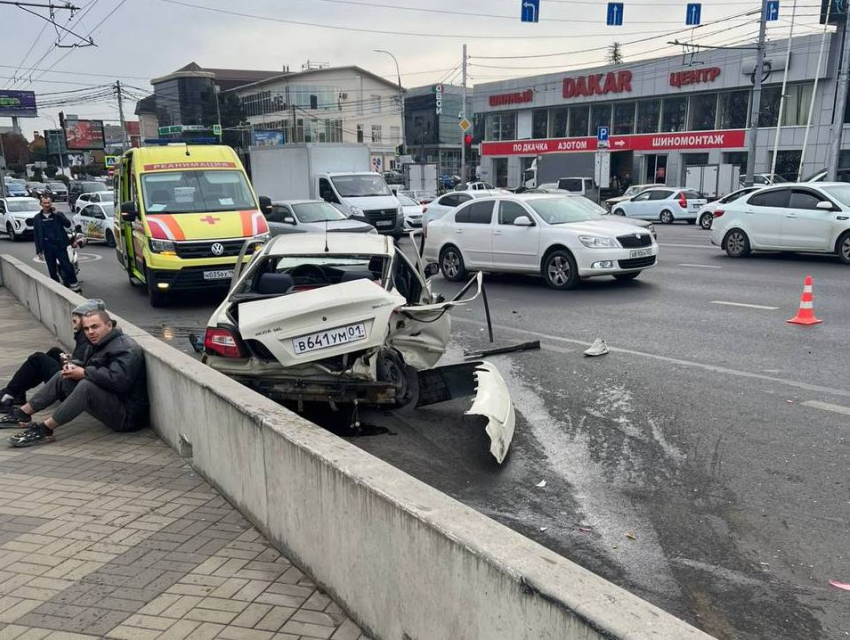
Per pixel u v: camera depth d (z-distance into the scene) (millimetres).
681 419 5906
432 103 76688
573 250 12445
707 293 11867
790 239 15242
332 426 5980
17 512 4227
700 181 36281
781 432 5516
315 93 80438
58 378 5707
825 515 4203
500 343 8836
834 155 27062
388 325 5652
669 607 3371
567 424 5934
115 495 4457
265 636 3006
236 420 4055
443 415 6234
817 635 3146
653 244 12914
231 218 12312
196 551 3734
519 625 2207
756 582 3561
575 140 48969
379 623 2922
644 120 45438
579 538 4043
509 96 52781
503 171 55375
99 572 3529
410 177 42938
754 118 29719
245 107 88812
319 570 3354
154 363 5434
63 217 13602
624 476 4859
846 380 6785
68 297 8781
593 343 8586
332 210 19172
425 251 15133
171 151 13305
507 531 2486
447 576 2492
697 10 25344
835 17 35188
